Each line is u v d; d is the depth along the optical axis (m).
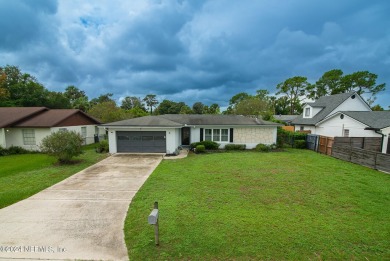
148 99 69.69
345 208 6.16
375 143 15.36
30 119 18.41
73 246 4.27
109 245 4.30
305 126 25.34
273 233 4.68
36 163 12.70
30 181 8.88
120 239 4.52
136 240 4.45
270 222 5.20
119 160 13.68
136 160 13.70
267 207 6.17
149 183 8.57
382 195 7.27
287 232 4.72
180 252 4.02
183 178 9.28
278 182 8.70
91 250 4.14
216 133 19.00
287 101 58.12
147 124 15.86
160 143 16.25
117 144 16.42
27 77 35.50
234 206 6.21
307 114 26.03
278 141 19.70
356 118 17.98
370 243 4.37
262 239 4.44
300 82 53.41
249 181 8.82
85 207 6.25
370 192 7.56
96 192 7.58
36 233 4.76
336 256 3.93
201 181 8.81
